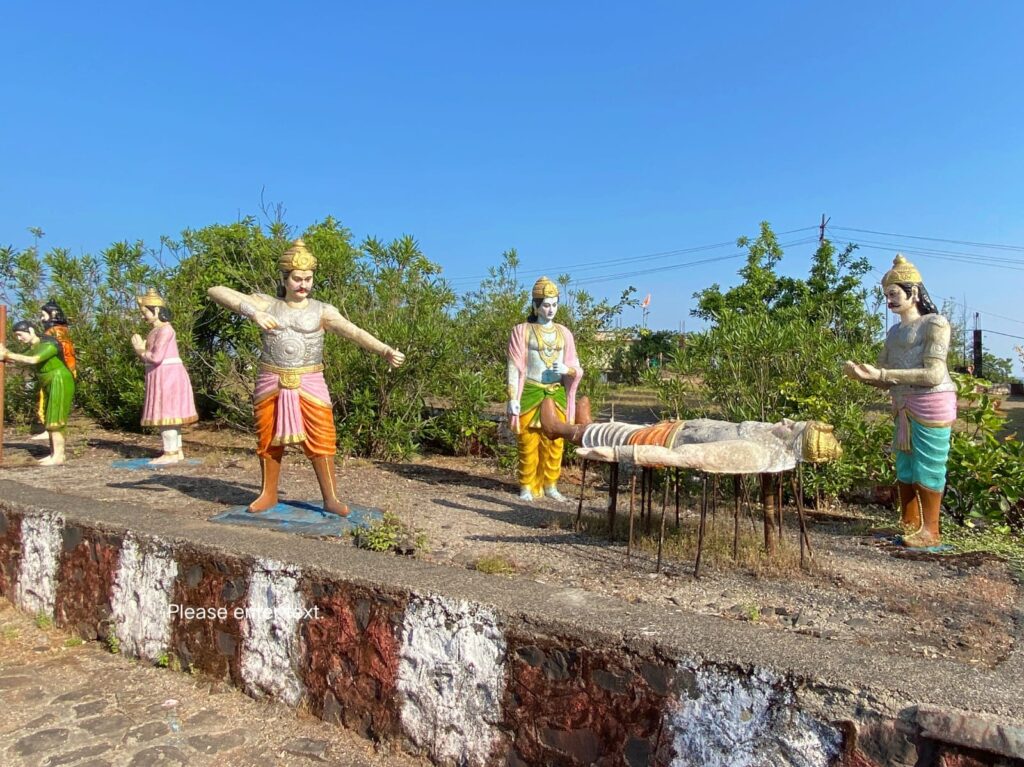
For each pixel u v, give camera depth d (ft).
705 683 9.28
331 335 32.50
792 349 24.17
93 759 11.94
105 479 24.79
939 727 7.82
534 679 10.61
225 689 14.25
